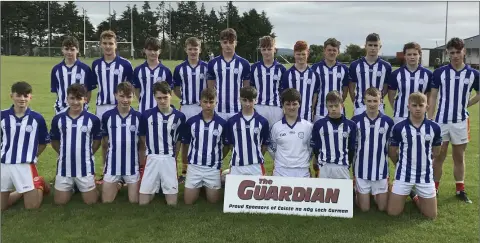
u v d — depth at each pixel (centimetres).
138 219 438
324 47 570
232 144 498
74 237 392
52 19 5391
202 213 457
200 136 489
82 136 474
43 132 479
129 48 4000
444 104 519
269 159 728
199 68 584
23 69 2659
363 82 566
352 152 488
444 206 487
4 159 451
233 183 469
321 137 484
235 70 569
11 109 465
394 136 463
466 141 518
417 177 448
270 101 572
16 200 483
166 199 489
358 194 479
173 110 491
